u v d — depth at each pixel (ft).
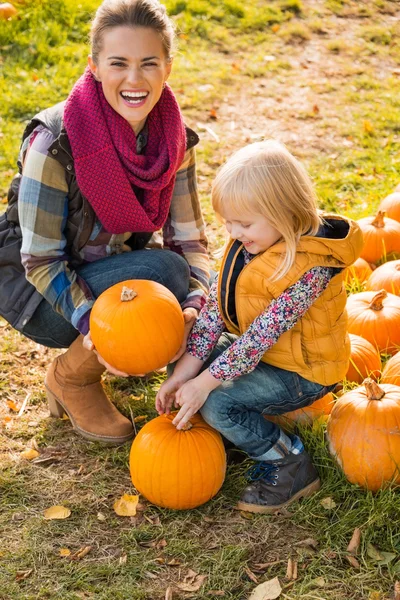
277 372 9.63
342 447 9.79
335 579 8.68
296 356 9.49
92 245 10.43
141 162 9.53
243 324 9.58
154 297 9.29
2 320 13.89
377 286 13.16
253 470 10.00
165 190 10.16
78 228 10.03
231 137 21.33
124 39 8.92
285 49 26.91
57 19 25.64
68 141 9.31
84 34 25.31
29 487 10.13
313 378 9.63
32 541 9.25
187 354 9.78
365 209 16.66
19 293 10.42
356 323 12.01
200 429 9.67
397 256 14.51
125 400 11.75
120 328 9.09
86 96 9.36
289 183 8.76
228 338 10.44
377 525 9.30
